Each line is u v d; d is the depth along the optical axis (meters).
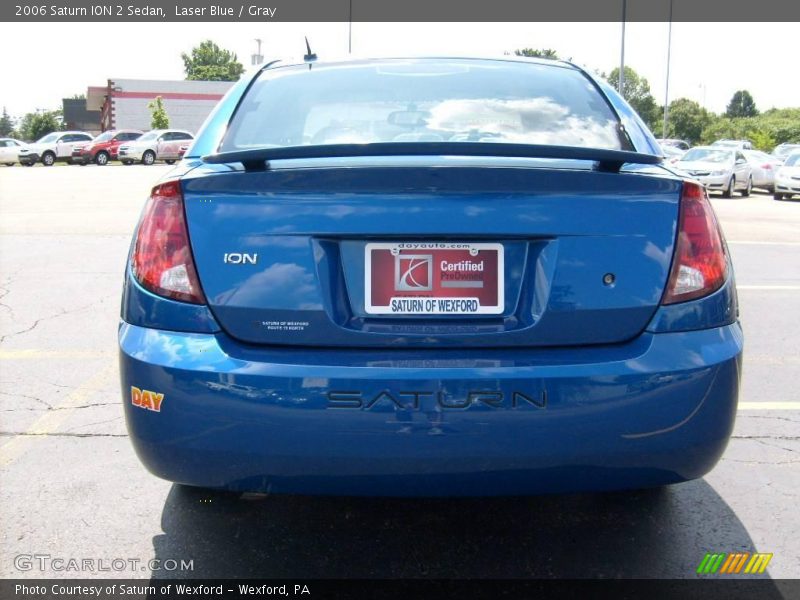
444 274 2.17
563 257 2.16
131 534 2.77
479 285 2.17
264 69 3.27
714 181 21.41
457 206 2.14
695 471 2.22
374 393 2.08
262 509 2.96
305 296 2.15
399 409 2.08
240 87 3.09
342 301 2.17
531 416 2.09
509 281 2.17
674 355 2.16
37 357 4.91
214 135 2.80
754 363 4.94
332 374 2.09
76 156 36.34
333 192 2.15
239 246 2.17
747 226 13.12
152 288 2.23
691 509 2.97
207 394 2.12
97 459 3.39
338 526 2.84
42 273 7.45
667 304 2.20
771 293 7.11
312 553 2.66
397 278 2.16
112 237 9.80
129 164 36.03
